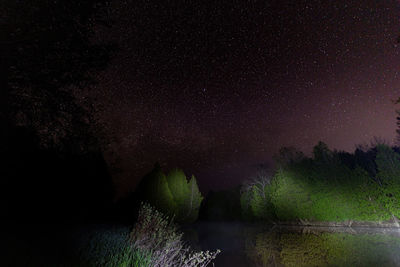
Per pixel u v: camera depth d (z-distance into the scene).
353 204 25.00
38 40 4.20
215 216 60.22
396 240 13.84
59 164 5.54
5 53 3.95
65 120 5.06
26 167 4.77
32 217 5.82
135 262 5.16
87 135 5.42
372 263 8.35
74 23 4.67
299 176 30.33
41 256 3.91
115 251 5.58
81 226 9.12
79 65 4.91
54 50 4.52
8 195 4.84
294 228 26.14
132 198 23.17
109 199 16.36
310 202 28.66
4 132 4.21
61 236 5.91
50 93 4.65
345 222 26.05
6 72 4.02
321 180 27.58
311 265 8.45
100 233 7.88
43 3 4.18
